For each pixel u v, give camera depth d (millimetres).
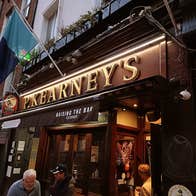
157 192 3742
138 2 4797
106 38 5047
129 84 3775
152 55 4328
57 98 6875
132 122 5363
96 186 5133
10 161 9023
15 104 9227
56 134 7227
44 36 10211
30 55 8445
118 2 5191
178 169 3297
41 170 7172
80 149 6004
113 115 5012
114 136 4938
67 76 6547
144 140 5254
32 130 8180
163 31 3641
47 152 7379
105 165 4855
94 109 4039
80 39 6383
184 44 3428
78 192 5598
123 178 4977
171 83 3641
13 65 5898
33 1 12172
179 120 3439
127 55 4883
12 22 6188
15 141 9094
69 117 4516
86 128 5945
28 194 4062
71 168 6094
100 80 5410
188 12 3176
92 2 7051
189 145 3258
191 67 3500
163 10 3951
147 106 5000
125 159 5105
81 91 5926
